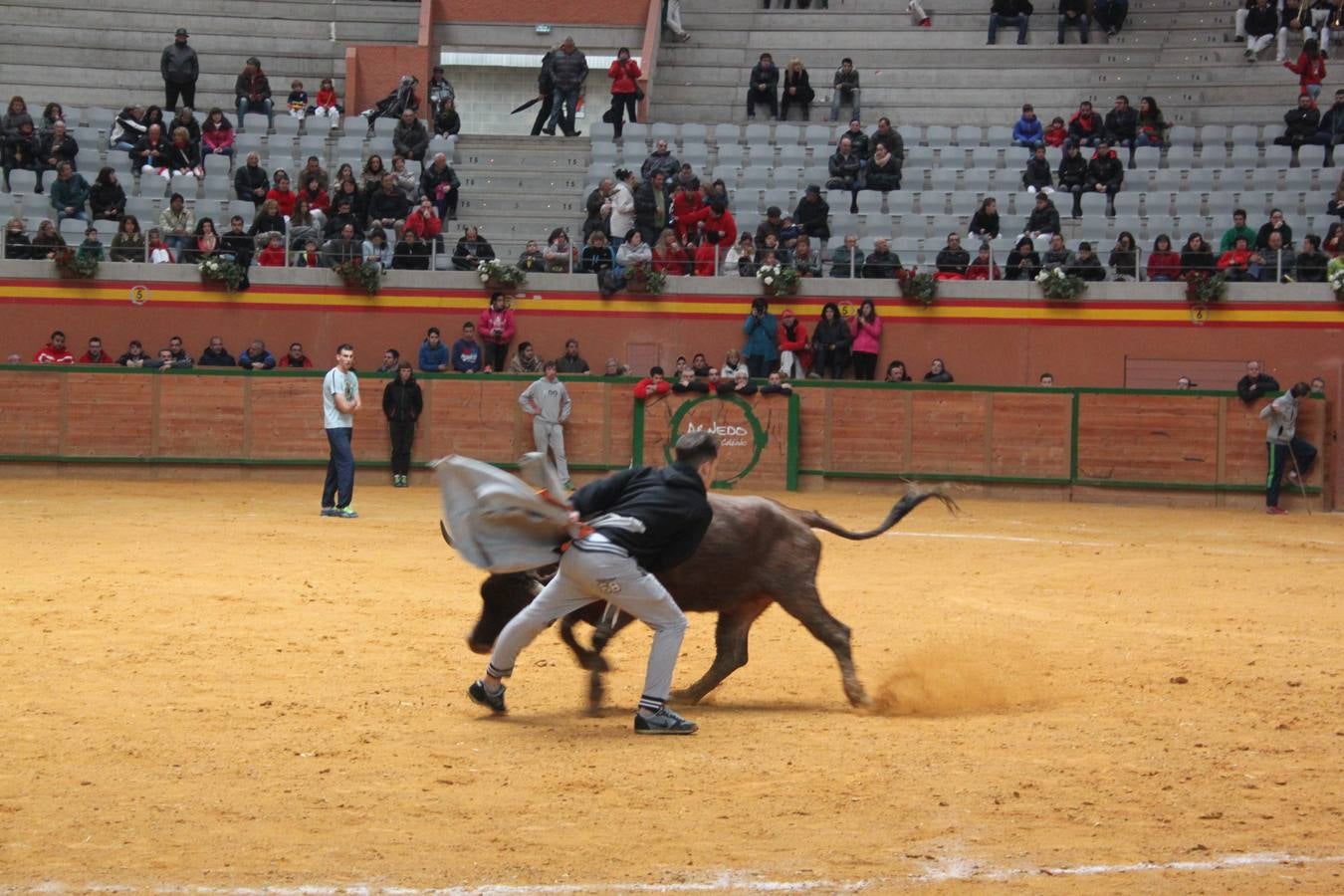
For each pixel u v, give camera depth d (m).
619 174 37.31
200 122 40.78
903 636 14.36
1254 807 8.20
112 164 38.44
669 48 45.00
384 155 40.00
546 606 10.02
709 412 33.12
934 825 7.77
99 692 10.90
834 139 40.75
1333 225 35.16
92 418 33.00
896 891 6.68
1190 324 34.31
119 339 34.69
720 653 11.16
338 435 24.78
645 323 35.25
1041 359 34.75
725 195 36.19
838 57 44.44
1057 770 9.02
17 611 14.37
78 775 8.56
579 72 41.44
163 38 44.06
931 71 43.47
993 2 44.34
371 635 13.66
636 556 9.94
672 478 10.12
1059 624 15.30
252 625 13.99
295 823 7.66
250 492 30.08
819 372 34.22
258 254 35.34
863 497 32.44
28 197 36.66
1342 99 39.41
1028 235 35.91
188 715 10.20
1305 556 22.30
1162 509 31.39
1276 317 34.06
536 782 8.58
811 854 7.22
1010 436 32.81
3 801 7.96
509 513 9.98
